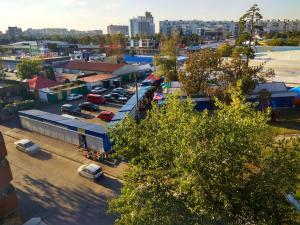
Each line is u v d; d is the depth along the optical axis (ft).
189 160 38.70
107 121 140.77
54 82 209.36
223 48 279.90
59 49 469.98
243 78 121.60
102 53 419.33
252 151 40.96
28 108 165.89
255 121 45.29
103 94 195.62
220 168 39.68
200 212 39.06
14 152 108.47
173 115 50.42
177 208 38.78
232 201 39.40
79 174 90.12
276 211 39.68
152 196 41.39
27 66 252.42
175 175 44.21
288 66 249.14
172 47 241.35
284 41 391.24
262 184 38.96
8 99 185.57
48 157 103.35
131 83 237.04
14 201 68.74
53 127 118.21
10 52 485.56
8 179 66.90
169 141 45.91
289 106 140.46
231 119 43.32
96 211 73.26
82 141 107.76
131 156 51.24
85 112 157.38
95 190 81.97
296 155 41.78
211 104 138.51
